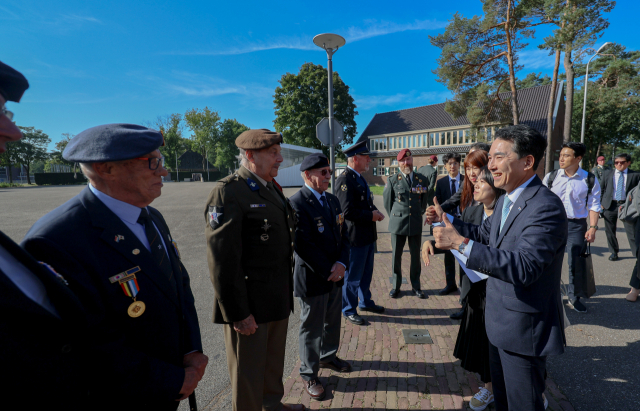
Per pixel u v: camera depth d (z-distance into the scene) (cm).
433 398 241
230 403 244
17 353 78
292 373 279
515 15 1716
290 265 210
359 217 351
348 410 230
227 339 200
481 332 228
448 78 1983
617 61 2402
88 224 109
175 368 118
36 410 83
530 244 147
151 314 117
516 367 163
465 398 240
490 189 233
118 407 104
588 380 259
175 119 6800
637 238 405
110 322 108
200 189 2725
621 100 2472
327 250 253
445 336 332
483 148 307
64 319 89
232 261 179
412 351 305
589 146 3691
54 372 85
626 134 3509
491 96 2058
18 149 5212
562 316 169
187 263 613
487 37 1853
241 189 191
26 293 85
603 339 321
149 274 118
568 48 1565
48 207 1426
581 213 383
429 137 3875
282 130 3950
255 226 191
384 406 234
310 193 259
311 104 3744
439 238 161
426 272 549
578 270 373
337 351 296
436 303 418
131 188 120
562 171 397
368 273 388
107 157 110
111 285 108
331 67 536
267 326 203
